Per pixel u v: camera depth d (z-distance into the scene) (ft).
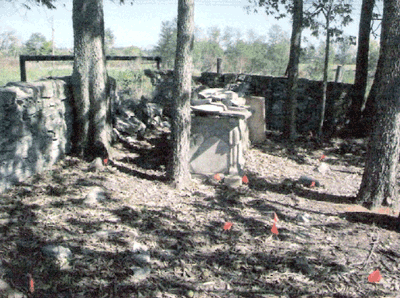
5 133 16.84
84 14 21.06
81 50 21.48
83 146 22.58
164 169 21.80
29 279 10.79
